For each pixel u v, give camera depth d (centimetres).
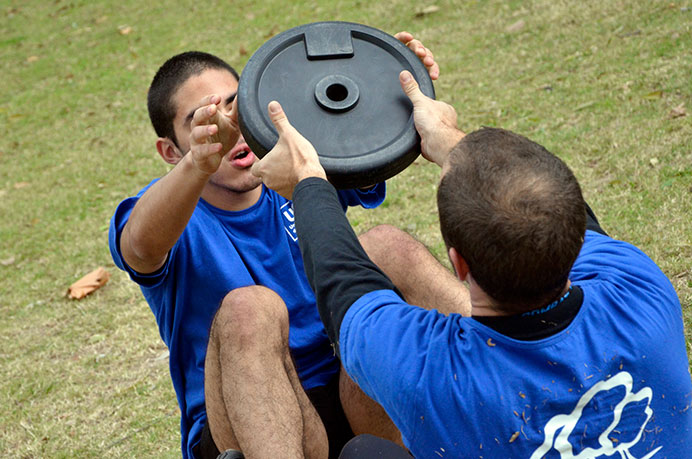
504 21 1134
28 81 1438
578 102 847
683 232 577
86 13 1694
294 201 293
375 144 323
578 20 1053
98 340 693
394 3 1305
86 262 840
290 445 320
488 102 922
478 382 232
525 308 235
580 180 699
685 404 243
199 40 1393
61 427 579
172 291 364
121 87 1326
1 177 1116
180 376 379
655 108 776
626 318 238
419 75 345
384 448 284
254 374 326
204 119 323
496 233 225
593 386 230
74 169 1086
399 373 240
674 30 927
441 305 385
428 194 786
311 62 345
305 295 380
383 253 396
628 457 237
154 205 328
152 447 534
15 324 749
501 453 232
